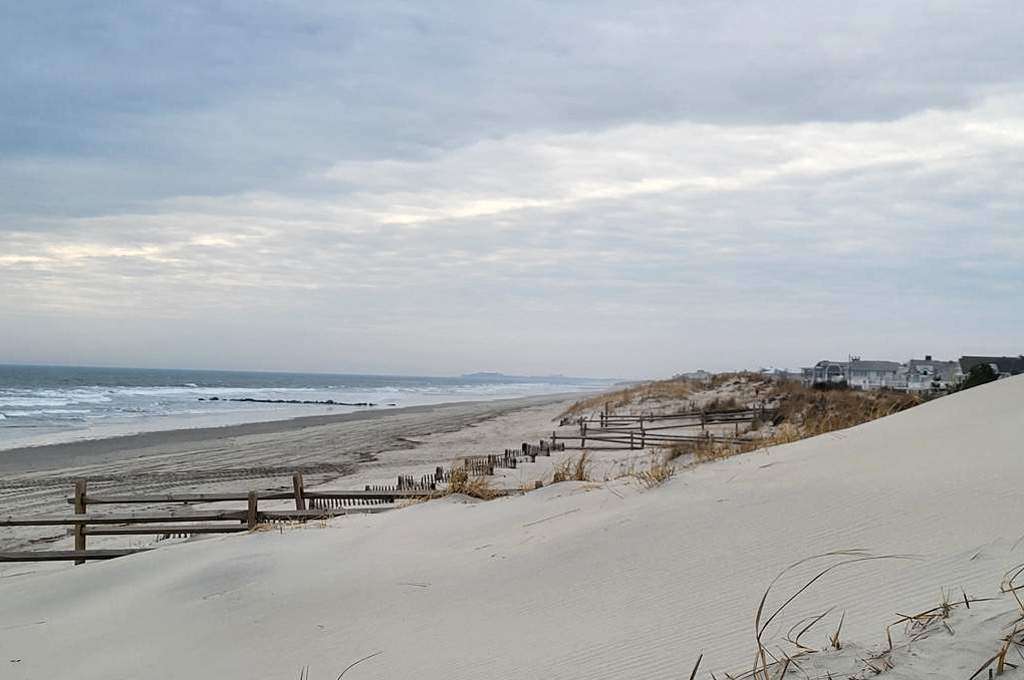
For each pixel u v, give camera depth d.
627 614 5.04
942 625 3.55
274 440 36.69
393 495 12.20
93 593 8.17
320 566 7.84
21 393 82.31
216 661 5.71
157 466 27.08
